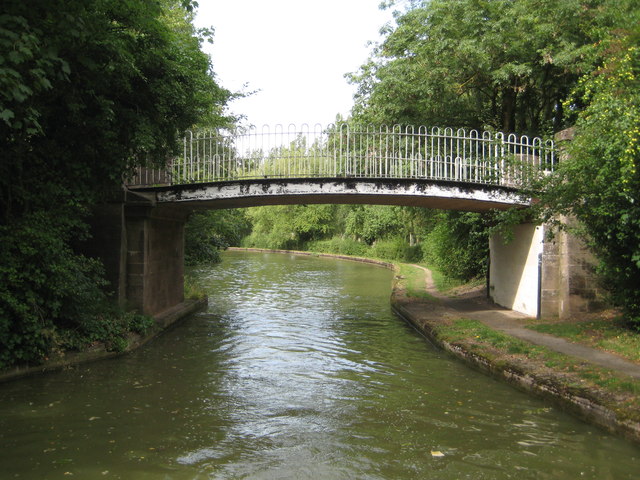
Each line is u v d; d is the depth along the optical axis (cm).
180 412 702
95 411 699
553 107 1950
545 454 567
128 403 735
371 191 1216
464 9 1608
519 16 1539
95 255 1149
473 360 937
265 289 2317
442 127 1809
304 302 1888
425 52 1667
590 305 1201
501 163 1299
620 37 988
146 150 1014
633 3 1312
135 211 1182
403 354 1055
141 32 965
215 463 545
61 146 961
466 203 1312
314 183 1211
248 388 816
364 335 1258
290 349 1095
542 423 659
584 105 1356
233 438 614
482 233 1697
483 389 807
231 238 2553
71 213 947
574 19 1479
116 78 929
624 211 882
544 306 1252
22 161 871
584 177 950
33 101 811
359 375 893
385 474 523
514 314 1377
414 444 598
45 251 838
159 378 864
